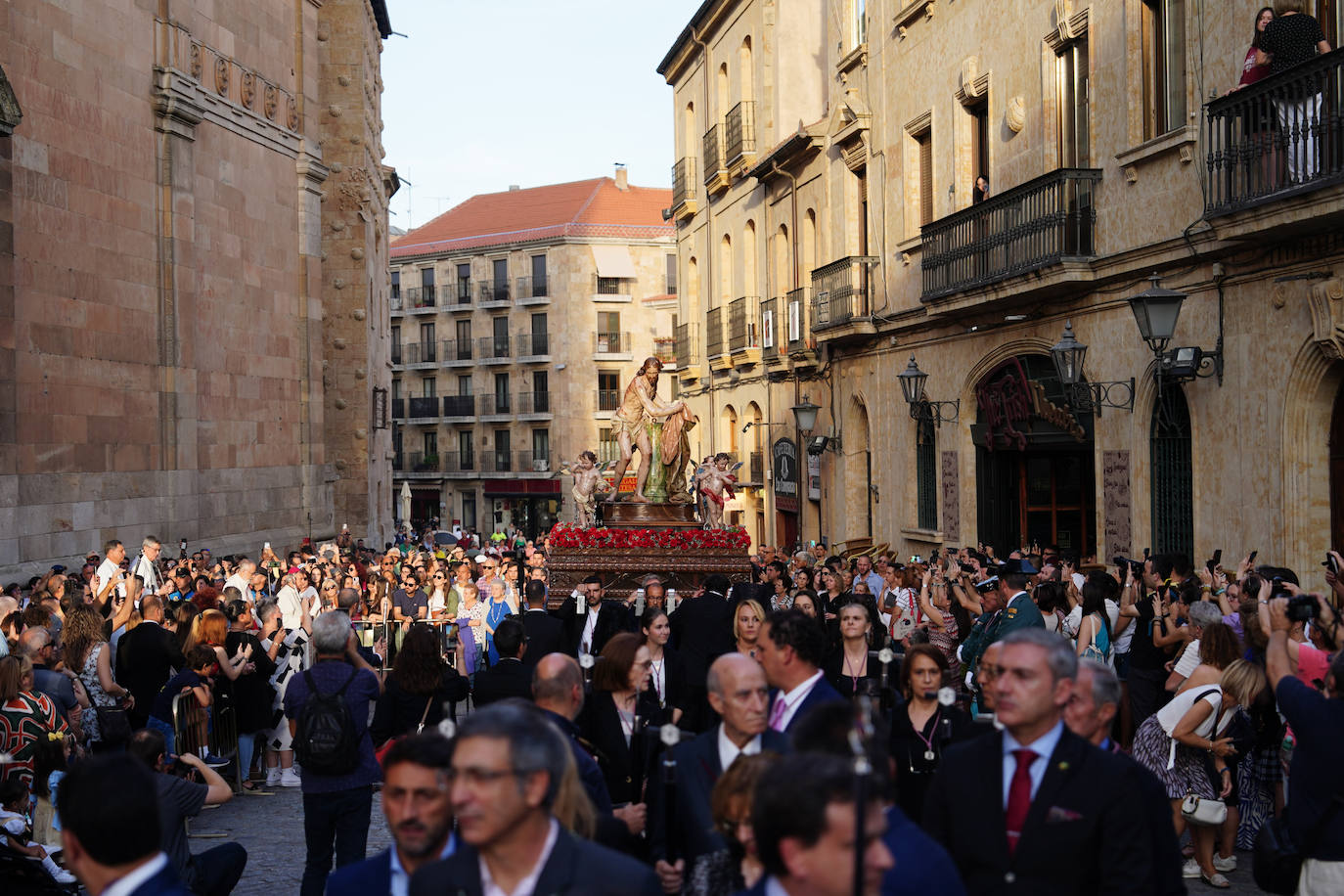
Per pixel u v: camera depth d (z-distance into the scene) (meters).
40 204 18.58
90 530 19.56
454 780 3.58
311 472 27.61
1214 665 7.98
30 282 18.34
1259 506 13.48
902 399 24.27
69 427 19.16
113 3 20.50
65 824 3.73
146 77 21.44
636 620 12.77
